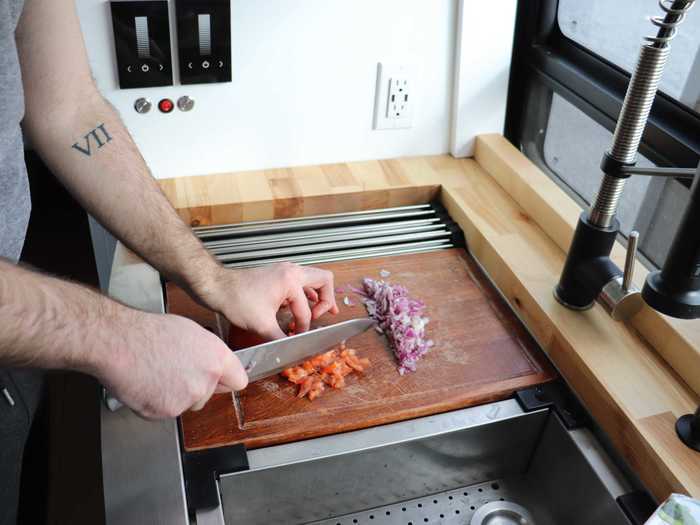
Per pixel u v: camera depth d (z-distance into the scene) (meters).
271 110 1.26
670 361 0.92
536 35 1.30
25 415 1.03
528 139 1.40
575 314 1.00
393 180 1.30
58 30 0.82
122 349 0.67
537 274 1.07
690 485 0.77
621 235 1.18
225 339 1.00
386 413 0.91
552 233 1.16
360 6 1.21
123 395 0.70
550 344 1.00
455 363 0.99
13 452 1.00
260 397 0.92
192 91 1.20
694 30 0.99
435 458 0.95
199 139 1.25
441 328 1.04
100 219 0.89
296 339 0.88
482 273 1.16
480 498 1.01
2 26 0.66
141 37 1.12
